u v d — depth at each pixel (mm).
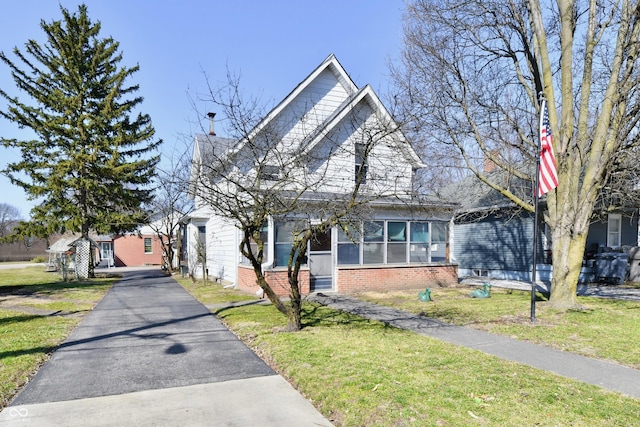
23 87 18422
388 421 3641
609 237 16641
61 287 15430
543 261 15867
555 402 4031
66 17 19234
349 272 13062
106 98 19531
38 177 18766
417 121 10781
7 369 5129
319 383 4602
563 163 9570
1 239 18766
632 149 10086
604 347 6137
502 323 7918
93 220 20484
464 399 4090
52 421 3730
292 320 7344
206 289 14523
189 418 3803
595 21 9875
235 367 5367
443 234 15109
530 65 10969
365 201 7289
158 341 6801
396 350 5926
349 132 14742
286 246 12617
